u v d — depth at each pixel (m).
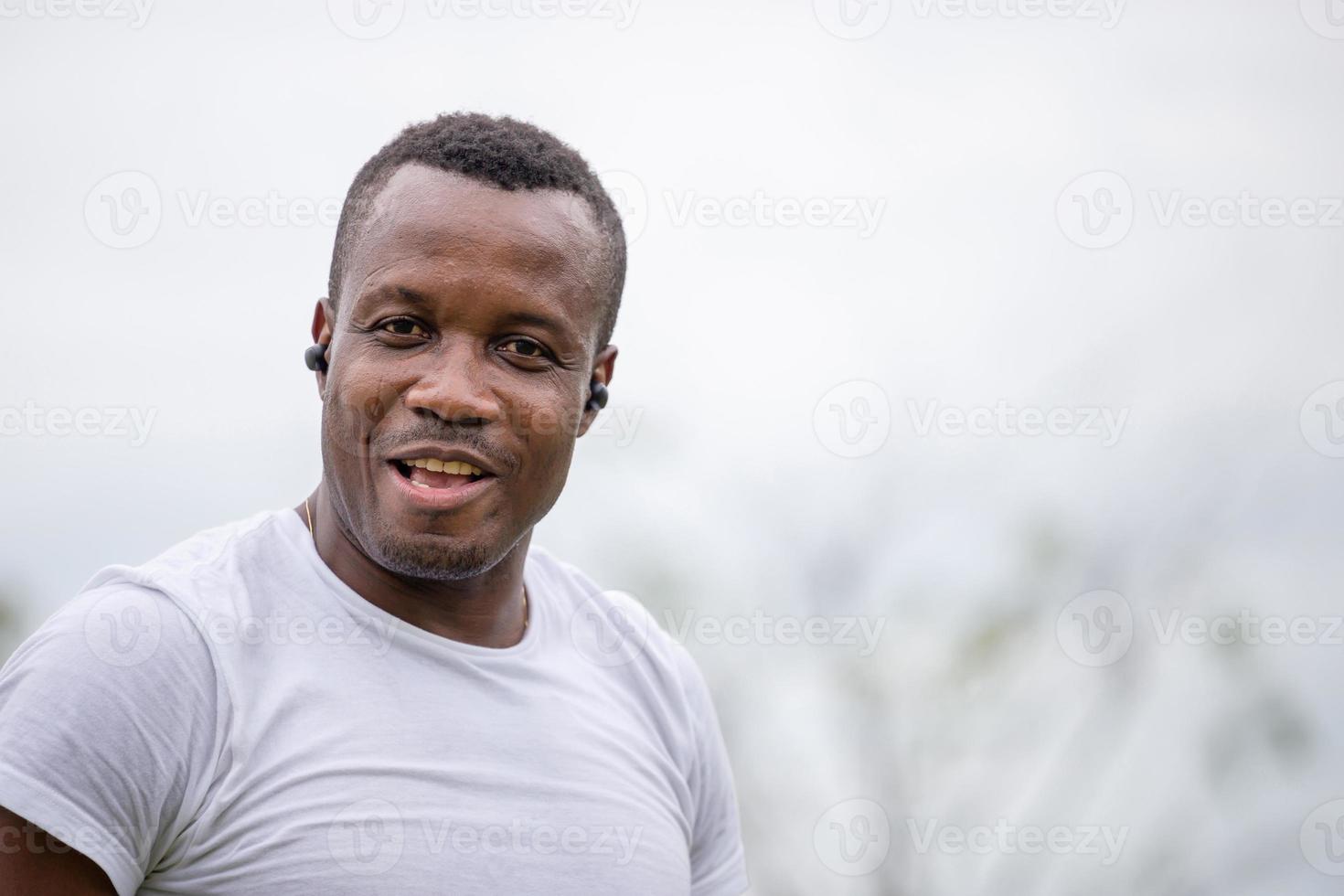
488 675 2.14
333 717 1.99
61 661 1.87
